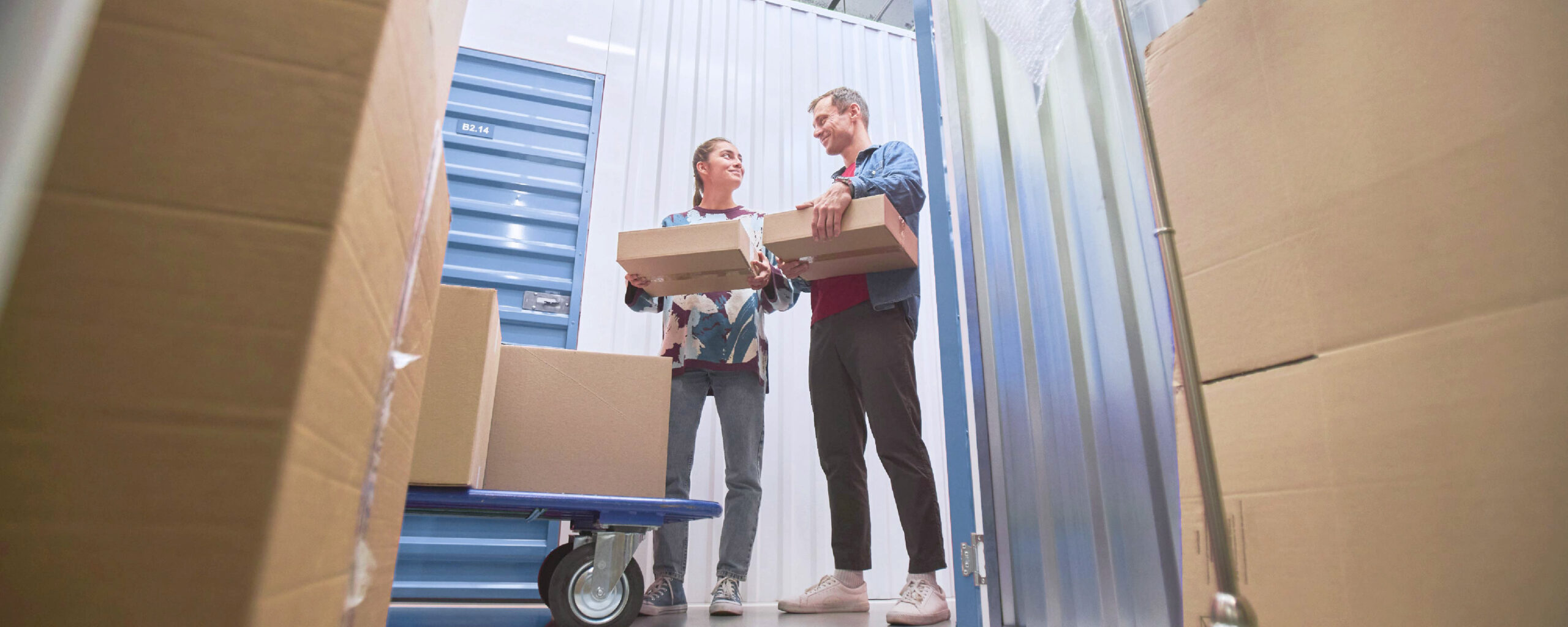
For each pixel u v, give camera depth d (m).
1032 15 1.45
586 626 1.52
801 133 3.44
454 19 0.65
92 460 0.29
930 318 3.44
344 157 0.35
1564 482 0.50
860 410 1.91
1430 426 0.59
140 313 0.30
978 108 1.59
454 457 1.43
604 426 1.75
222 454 0.30
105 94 0.32
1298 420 0.70
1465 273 0.57
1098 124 1.24
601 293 2.96
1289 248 0.73
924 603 1.63
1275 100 0.76
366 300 0.41
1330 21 0.71
